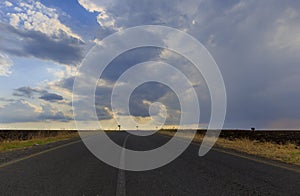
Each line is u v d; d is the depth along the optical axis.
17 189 7.14
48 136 35.00
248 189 7.47
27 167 10.40
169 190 7.31
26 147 19.45
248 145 22.47
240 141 26.86
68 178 8.59
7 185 7.54
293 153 17.06
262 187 7.71
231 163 12.04
